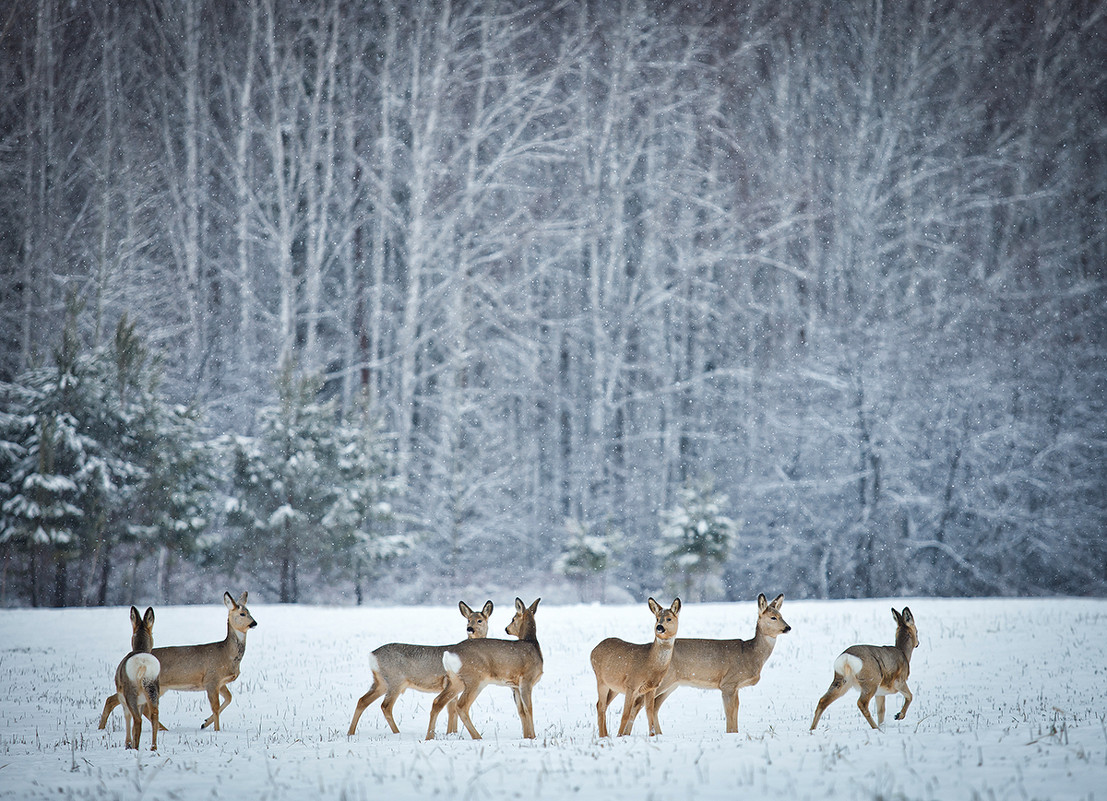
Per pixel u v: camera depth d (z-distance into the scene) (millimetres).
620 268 75250
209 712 16859
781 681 19688
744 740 11820
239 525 44625
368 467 46844
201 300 69375
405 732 14305
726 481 65500
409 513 61469
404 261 75875
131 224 64188
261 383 65250
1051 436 62219
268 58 76000
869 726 13203
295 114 73062
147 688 12852
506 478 62344
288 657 24250
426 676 13852
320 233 70375
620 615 32500
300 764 10953
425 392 70688
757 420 67062
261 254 74812
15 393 43031
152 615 14109
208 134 74562
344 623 30969
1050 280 69000
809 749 10719
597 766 10141
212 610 34406
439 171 73812
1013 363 63875
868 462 60375
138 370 43469
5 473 40844
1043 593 60031
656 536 63312
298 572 48156
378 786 9477
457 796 8906
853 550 60469
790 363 66438
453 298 71500
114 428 42375
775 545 61688
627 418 70875
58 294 63031
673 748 11195
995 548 60156
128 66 75250
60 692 19562
